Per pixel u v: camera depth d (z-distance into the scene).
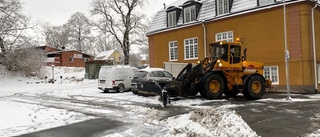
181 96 13.80
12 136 7.01
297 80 16.44
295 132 6.59
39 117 9.55
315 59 16.61
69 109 11.43
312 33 16.62
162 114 9.68
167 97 12.12
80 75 37.50
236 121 6.63
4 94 20.75
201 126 6.98
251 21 18.62
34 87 28.42
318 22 17.75
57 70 42.31
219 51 14.43
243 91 13.94
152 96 14.51
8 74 34.06
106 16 39.50
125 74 19.69
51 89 25.19
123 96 16.30
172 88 13.35
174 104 12.20
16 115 9.98
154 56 25.78
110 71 19.39
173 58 24.05
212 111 7.54
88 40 69.81
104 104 12.99
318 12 17.84
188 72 13.77
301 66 16.25
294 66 16.56
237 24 19.41
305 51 16.19
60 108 11.80
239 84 14.25
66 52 52.69
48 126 8.09
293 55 16.61
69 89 24.19
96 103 13.48
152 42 26.05
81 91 21.55
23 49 34.50
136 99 14.56
